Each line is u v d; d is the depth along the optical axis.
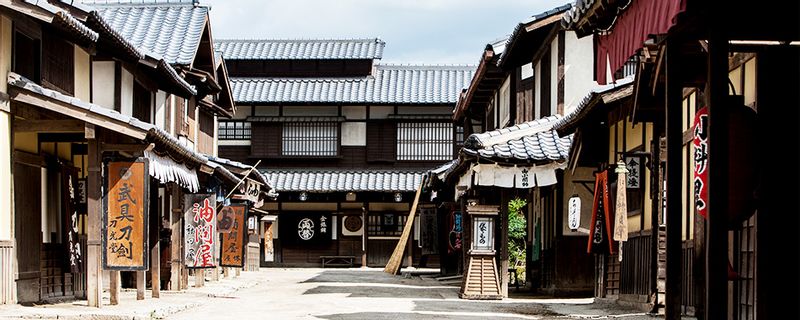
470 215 22.55
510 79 30.95
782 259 9.93
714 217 8.13
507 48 27.62
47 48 17.44
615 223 17.14
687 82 10.98
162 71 22.72
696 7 8.27
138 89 23.22
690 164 15.52
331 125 48.34
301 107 48.50
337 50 49.81
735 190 9.12
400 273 39.06
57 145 18.89
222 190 27.69
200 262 23.61
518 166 21.66
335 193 48.56
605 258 20.73
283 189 46.88
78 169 20.16
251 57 49.44
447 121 48.41
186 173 20.50
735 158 9.12
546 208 26.67
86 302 18.02
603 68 10.25
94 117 15.96
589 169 24.14
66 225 18.73
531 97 28.59
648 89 14.87
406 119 48.22
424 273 40.25
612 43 9.75
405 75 50.03
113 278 17.16
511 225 33.19
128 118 16.09
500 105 34.16
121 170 16.45
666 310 9.43
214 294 22.86
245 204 29.31
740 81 11.50
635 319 15.89
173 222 23.53
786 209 9.87
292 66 49.91
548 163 21.55
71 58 18.91
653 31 8.04
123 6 29.78
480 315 17.39
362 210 48.50
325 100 47.72
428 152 48.50
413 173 48.06
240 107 48.50
